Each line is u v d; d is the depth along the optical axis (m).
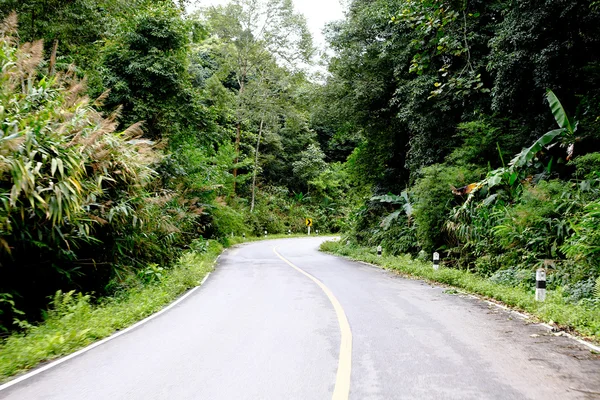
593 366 4.64
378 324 6.74
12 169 6.06
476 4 14.78
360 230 26.02
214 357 5.12
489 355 5.05
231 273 15.01
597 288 7.74
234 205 42.19
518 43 12.42
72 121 8.17
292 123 46.47
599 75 11.53
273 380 4.29
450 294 9.95
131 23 18.80
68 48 16.48
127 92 18.33
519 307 8.20
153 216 12.02
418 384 4.11
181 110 19.86
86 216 8.59
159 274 11.66
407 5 10.03
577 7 11.00
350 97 22.98
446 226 15.05
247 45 41.22
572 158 12.36
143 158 9.95
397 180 25.45
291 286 11.30
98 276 10.31
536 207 11.27
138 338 6.23
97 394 4.04
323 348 5.39
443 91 16.50
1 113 6.53
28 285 8.60
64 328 6.71
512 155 15.52
